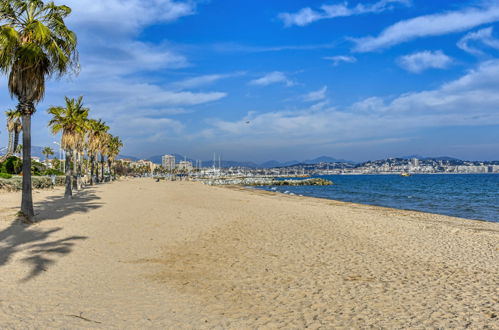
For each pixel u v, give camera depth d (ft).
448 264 36.52
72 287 26.11
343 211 90.43
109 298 24.12
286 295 25.82
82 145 148.77
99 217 64.44
